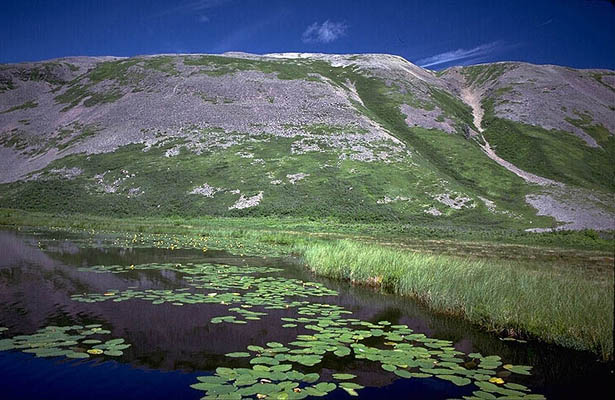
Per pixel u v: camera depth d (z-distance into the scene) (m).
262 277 15.45
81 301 11.06
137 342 8.00
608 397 6.16
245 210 51.97
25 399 5.60
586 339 8.38
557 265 16.42
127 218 50.31
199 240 29.62
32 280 13.82
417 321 10.29
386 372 6.82
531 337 9.05
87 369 6.69
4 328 8.66
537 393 6.18
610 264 17.03
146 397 5.71
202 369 6.78
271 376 6.36
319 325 9.40
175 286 13.23
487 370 7.03
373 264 15.11
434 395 5.96
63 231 34.22
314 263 17.16
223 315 9.94
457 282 11.83
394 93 100.12
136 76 101.31
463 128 88.50
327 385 6.06
